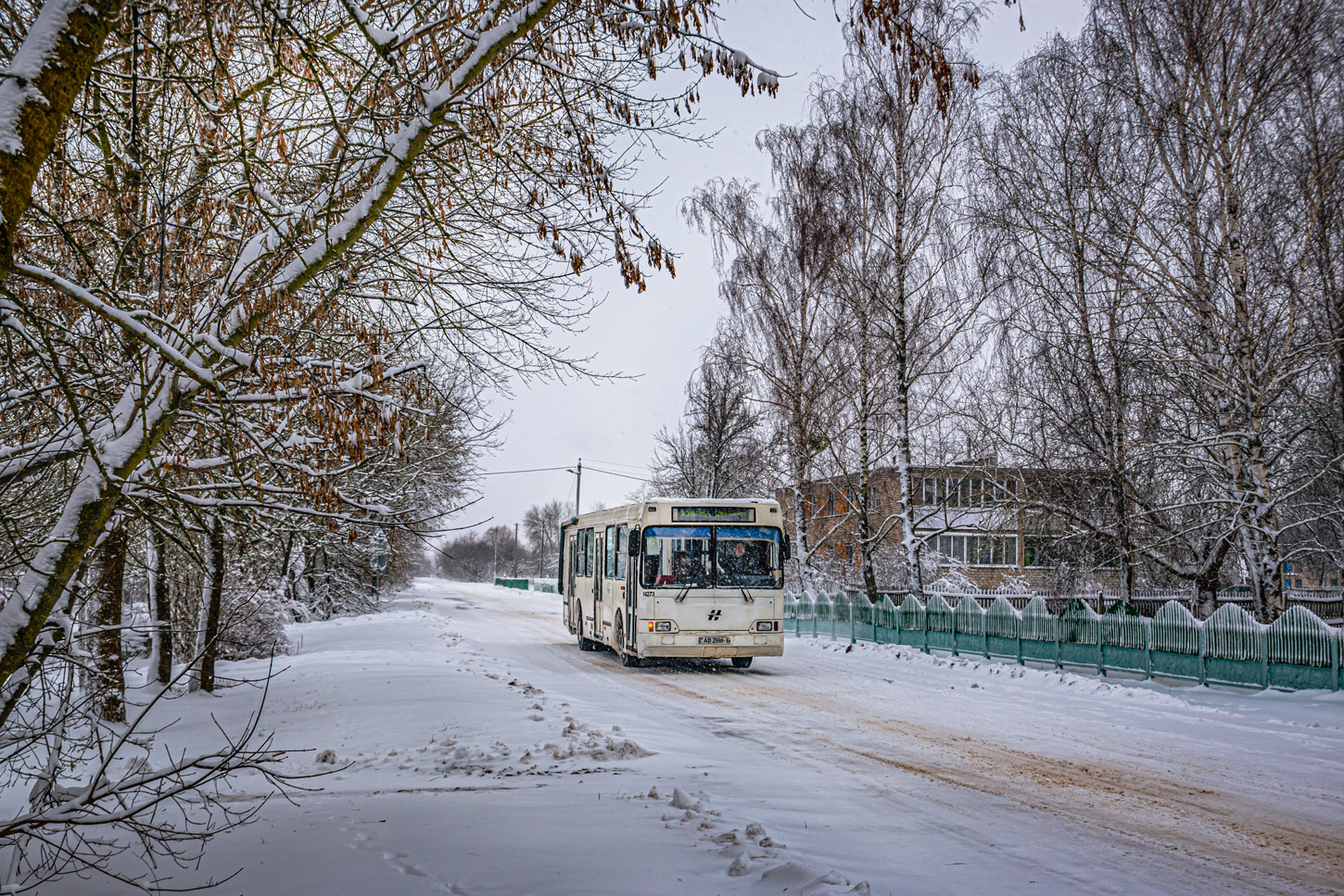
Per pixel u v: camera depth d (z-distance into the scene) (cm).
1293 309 1728
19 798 681
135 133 571
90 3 404
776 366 2961
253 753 512
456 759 890
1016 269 2189
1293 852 639
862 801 748
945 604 2194
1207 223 1841
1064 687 1612
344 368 596
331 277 674
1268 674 1441
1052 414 2128
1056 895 525
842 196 2594
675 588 1794
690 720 1209
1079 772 906
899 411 2536
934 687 1636
